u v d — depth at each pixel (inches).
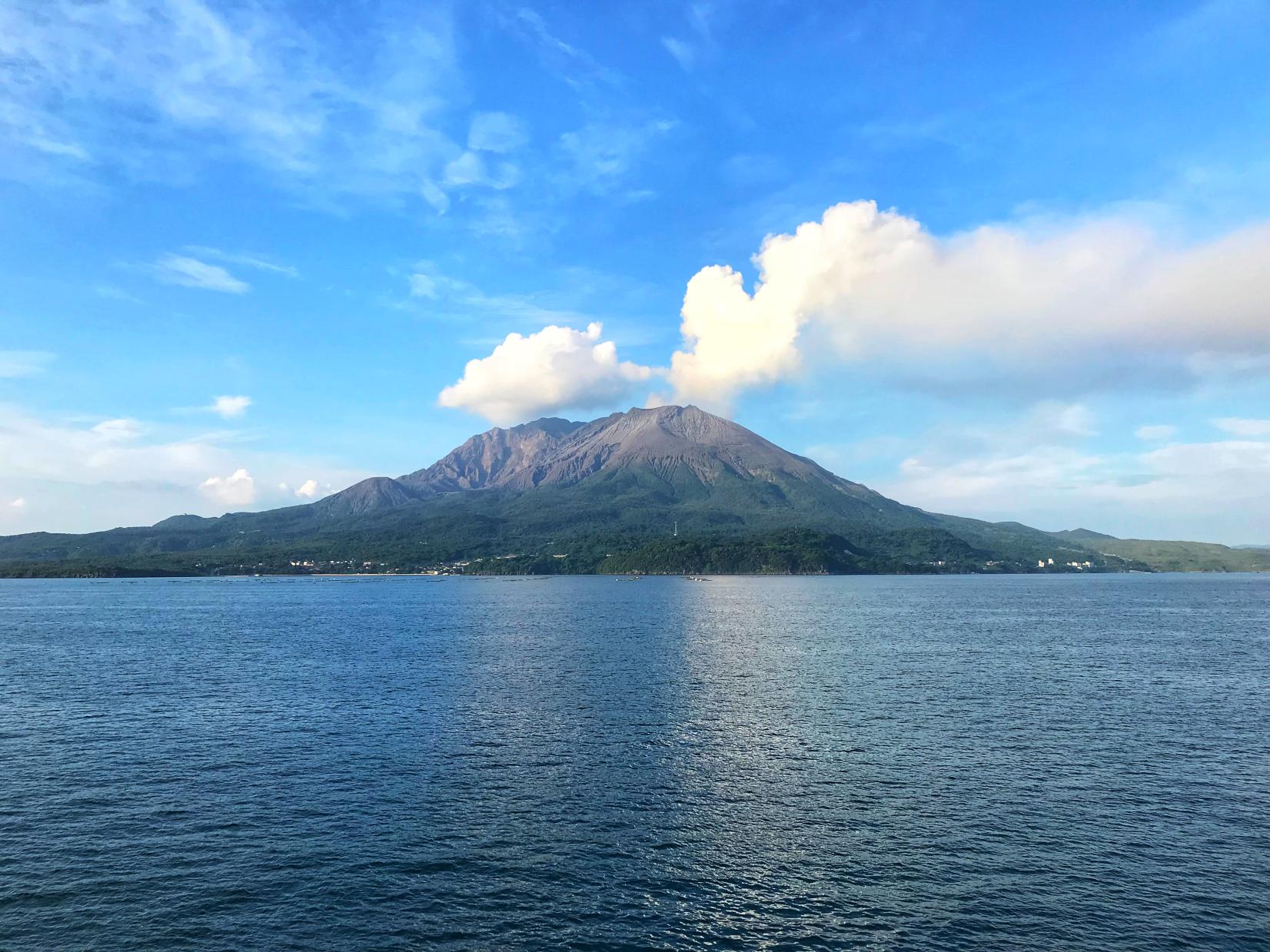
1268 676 3125.0
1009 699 2605.8
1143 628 5344.5
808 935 1085.8
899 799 1593.3
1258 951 1048.2
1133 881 1238.3
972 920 1123.3
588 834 1416.1
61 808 1551.4
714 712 2385.6
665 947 1058.1
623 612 6791.3
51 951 1047.6
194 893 1201.4
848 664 3435.0
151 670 3329.2
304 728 2196.1
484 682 2955.2
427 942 1071.6
